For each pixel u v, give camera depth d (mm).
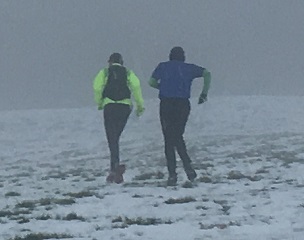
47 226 6488
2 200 8664
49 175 12102
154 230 6031
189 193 8406
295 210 6828
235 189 8625
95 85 10133
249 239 5473
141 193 8602
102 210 7371
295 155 13320
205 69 9539
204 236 5668
